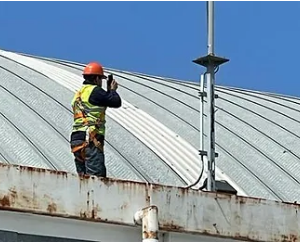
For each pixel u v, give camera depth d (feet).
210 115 65.00
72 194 54.39
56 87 91.50
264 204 59.36
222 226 57.88
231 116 94.53
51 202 53.83
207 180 64.85
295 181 80.33
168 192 56.70
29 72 95.91
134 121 86.63
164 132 84.74
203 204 57.57
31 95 87.71
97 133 59.06
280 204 59.82
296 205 60.18
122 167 75.15
